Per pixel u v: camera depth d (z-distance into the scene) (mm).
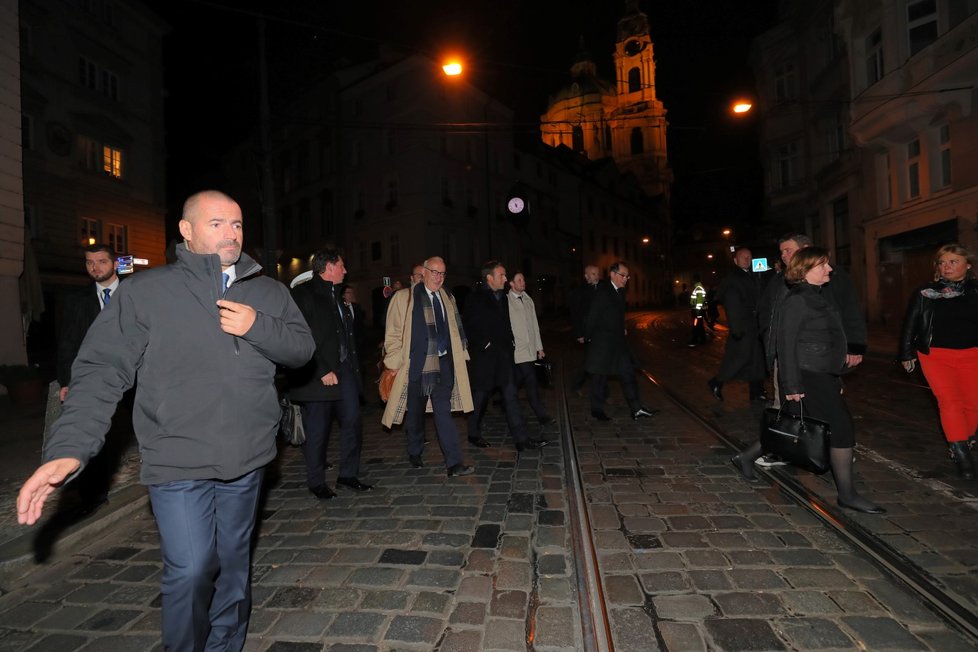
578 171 49938
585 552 3057
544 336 23141
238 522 2102
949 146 12914
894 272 15406
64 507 3781
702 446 5215
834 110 18094
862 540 3053
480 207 34969
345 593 2740
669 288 70875
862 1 14898
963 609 2383
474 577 2854
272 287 2180
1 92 8938
